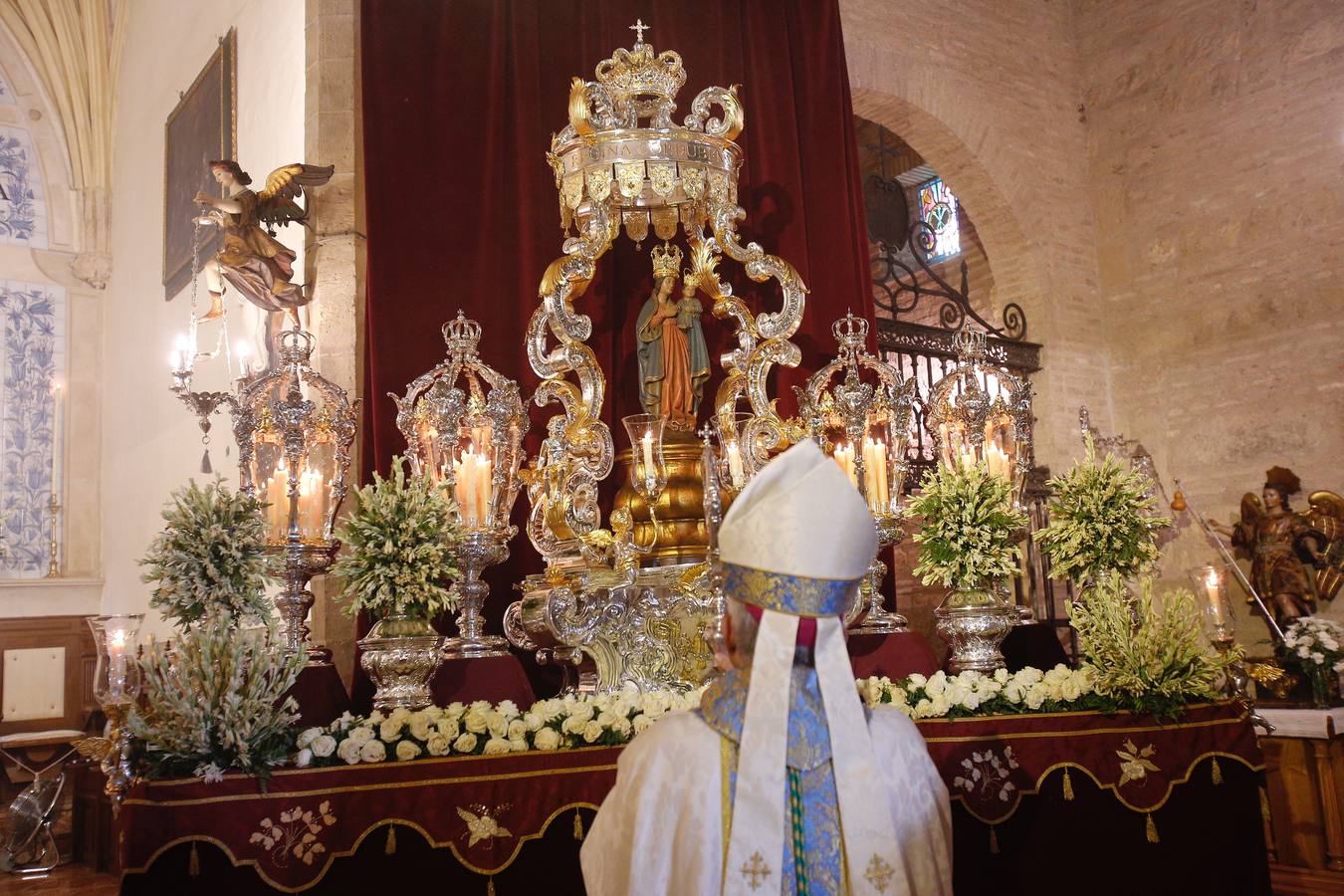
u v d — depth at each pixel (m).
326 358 6.30
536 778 4.06
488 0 6.80
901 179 13.52
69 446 11.84
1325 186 9.95
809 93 7.91
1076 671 4.71
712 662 4.86
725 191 5.67
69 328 12.02
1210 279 10.70
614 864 2.26
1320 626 7.93
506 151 6.70
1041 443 10.86
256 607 4.21
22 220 11.95
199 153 8.78
